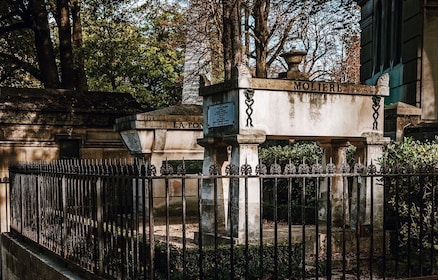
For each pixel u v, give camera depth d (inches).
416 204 303.4
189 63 887.1
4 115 528.4
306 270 269.0
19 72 839.7
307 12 842.2
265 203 436.1
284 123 305.3
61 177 299.7
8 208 517.0
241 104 294.7
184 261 209.0
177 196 445.1
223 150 327.6
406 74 599.5
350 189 349.1
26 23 668.7
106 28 919.7
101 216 246.7
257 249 270.1
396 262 247.6
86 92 593.0
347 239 312.0
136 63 1020.5
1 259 426.9
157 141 419.2
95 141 568.7
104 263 245.6
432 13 579.2
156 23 1072.8
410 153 315.6
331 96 317.7
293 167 227.9
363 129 326.6
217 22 789.9
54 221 315.0
